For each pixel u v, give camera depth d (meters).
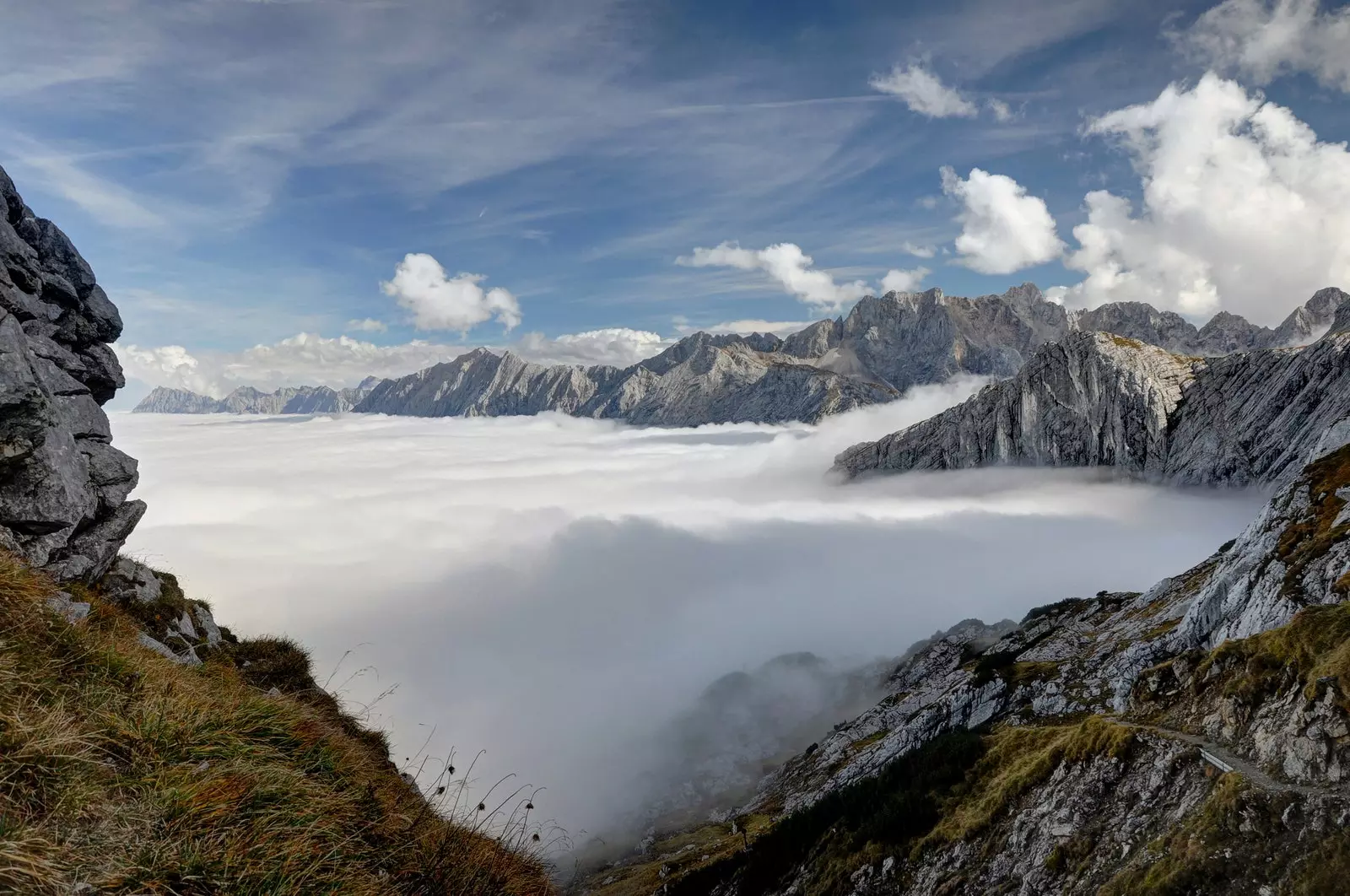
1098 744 35.47
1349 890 18.16
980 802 43.81
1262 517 51.81
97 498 20.30
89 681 8.63
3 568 9.24
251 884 6.67
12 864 5.35
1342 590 36.22
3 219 20.41
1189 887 21.95
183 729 8.31
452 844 10.20
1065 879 29.52
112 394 24.94
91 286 23.92
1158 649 54.22
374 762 14.10
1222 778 24.73
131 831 6.45
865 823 53.66
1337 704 22.89
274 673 20.36
